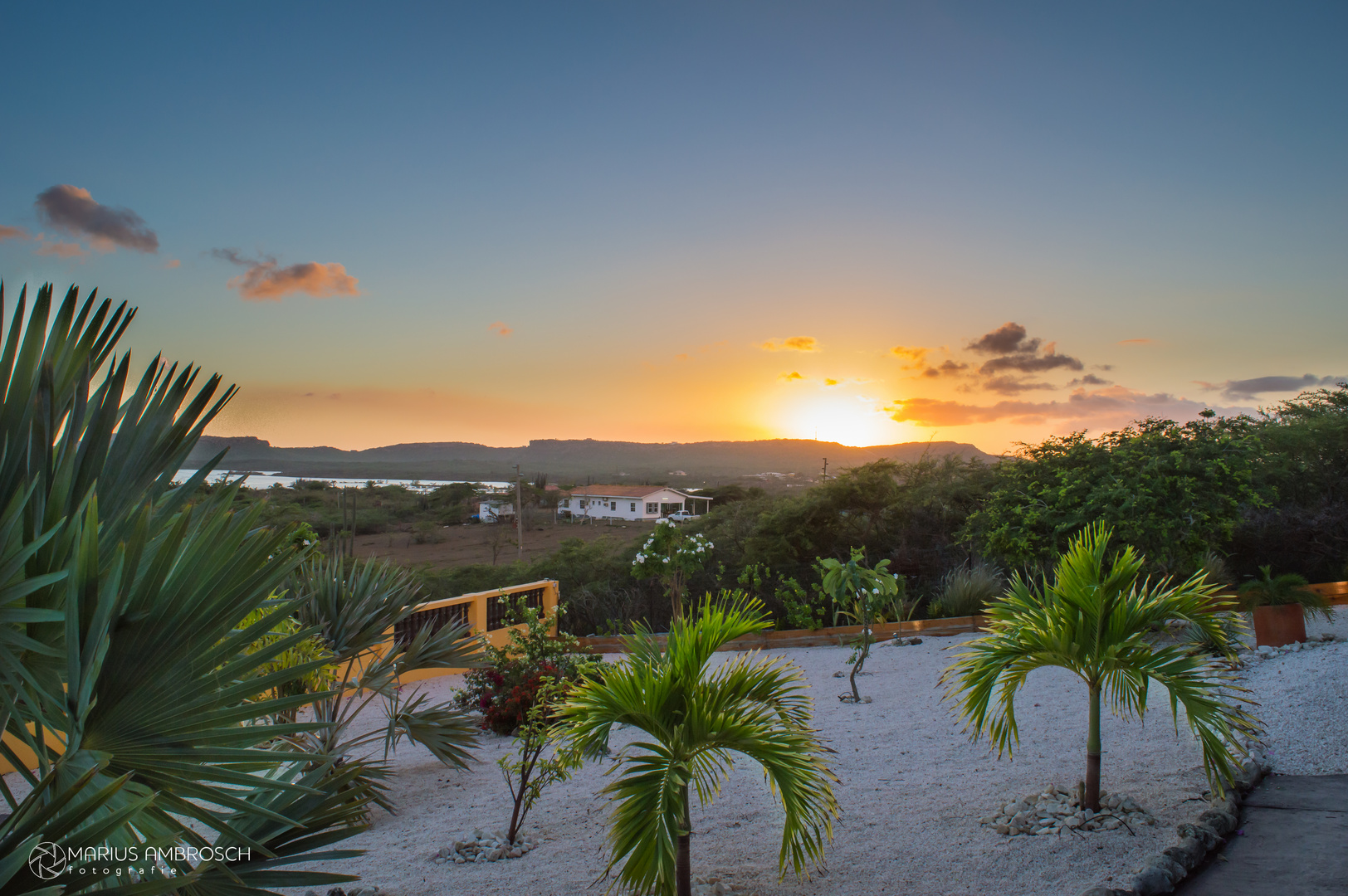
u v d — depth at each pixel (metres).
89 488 2.39
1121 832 3.82
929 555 16.83
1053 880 3.38
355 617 5.57
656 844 2.85
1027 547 11.05
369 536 52.31
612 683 3.13
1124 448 10.82
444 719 5.97
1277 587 8.27
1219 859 3.50
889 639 12.30
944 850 3.87
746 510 20.56
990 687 4.30
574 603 16.20
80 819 1.69
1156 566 10.26
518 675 8.05
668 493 76.88
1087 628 4.05
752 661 3.41
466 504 69.75
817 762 3.20
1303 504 14.44
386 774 5.37
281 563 2.20
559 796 5.48
